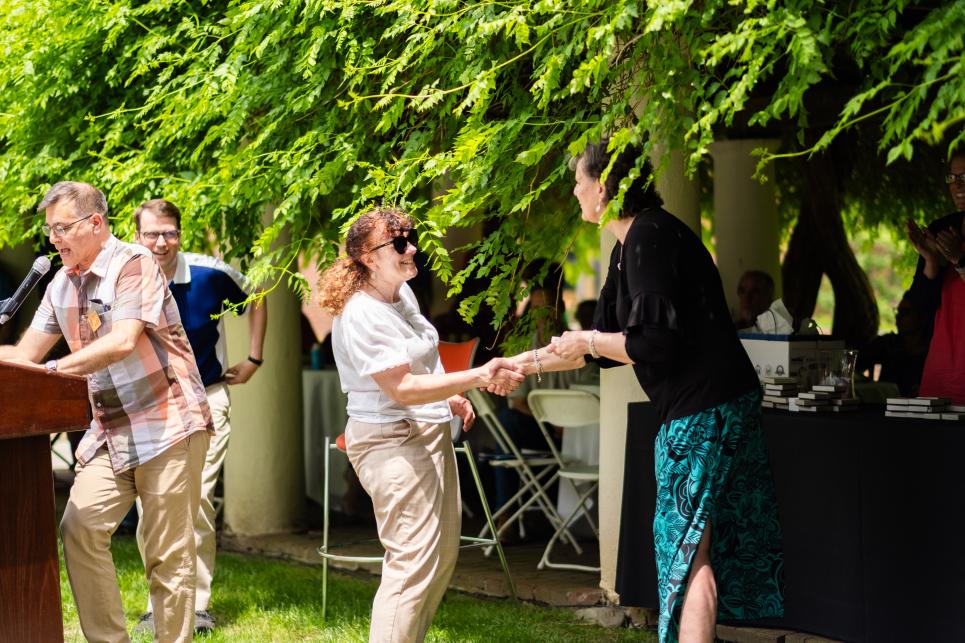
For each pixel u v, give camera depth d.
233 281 5.54
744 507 3.64
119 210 5.76
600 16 3.78
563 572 6.16
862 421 4.34
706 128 3.34
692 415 3.54
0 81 6.03
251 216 5.55
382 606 3.79
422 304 8.37
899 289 23.73
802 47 3.13
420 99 4.25
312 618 5.34
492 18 4.05
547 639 4.94
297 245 5.13
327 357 9.18
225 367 5.57
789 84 3.35
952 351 4.84
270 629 5.18
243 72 5.14
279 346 7.50
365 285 3.87
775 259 9.75
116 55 5.84
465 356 6.55
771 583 3.68
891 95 3.52
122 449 4.12
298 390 7.60
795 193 10.81
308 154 4.83
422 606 3.82
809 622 4.55
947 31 2.95
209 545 5.34
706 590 3.53
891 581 4.24
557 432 7.51
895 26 3.51
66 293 4.12
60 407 3.51
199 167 5.41
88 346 3.89
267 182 4.96
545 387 7.26
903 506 4.20
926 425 4.14
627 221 3.68
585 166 3.72
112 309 4.02
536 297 6.19
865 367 7.80
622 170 3.64
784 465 4.62
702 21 3.52
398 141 4.98
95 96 5.95
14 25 5.83
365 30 4.78
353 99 4.83
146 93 5.49
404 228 3.81
